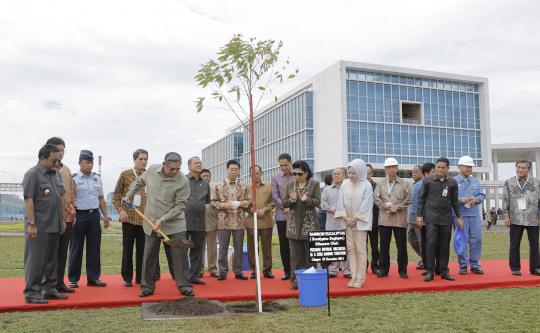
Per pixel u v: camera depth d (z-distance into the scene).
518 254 8.49
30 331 4.93
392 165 8.41
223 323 5.24
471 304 6.24
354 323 5.23
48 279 6.40
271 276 8.55
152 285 6.75
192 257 7.79
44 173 6.27
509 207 8.59
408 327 5.04
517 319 5.39
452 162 57.44
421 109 56.38
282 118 64.06
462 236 8.52
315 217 7.21
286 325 5.14
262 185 8.66
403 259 8.29
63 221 6.50
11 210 157.12
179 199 6.91
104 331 4.92
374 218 8.92
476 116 59.19
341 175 8.56
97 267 7.61
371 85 54.12
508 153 62.56
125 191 7.66
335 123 53.19
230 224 8.28
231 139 81.62
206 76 6.24
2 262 12.35
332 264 8.64
